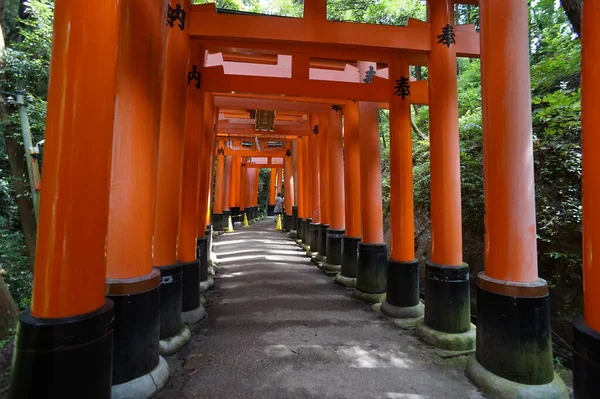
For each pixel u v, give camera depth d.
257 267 9.11
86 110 2.12
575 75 6.86
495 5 3.33
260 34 4.75
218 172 17.30
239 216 21.53
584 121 2.24
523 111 3.24
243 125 12.66
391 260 5.62
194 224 5.29
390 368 3.72
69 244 2.11
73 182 2.11
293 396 3.12
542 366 3.12
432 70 4.80
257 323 5.04
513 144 3.22
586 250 2.21
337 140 8.93
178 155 4.33
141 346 3.04
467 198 7.52
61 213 2.09
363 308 5.92
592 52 2.17
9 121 6.89
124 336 2.93
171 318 4.07
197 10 4.69
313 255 10.50
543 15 8.82
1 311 4.30
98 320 2.18
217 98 9.01
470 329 4.48
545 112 5.55
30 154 5.60
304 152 13.52
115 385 2.88
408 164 5.62
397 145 5.63
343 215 8.92
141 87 3.07
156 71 3.19
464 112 10.92
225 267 9.16
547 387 3.08
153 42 3.14
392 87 5.69
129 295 2.96
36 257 2.12
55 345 2.00
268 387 3.26
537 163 6.36
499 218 3.29
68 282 2.11
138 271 3.11
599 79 2.12
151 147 3.18
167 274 4.04
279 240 15.11
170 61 4.37
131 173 3.05
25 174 7.34
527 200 3.23
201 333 4.62
